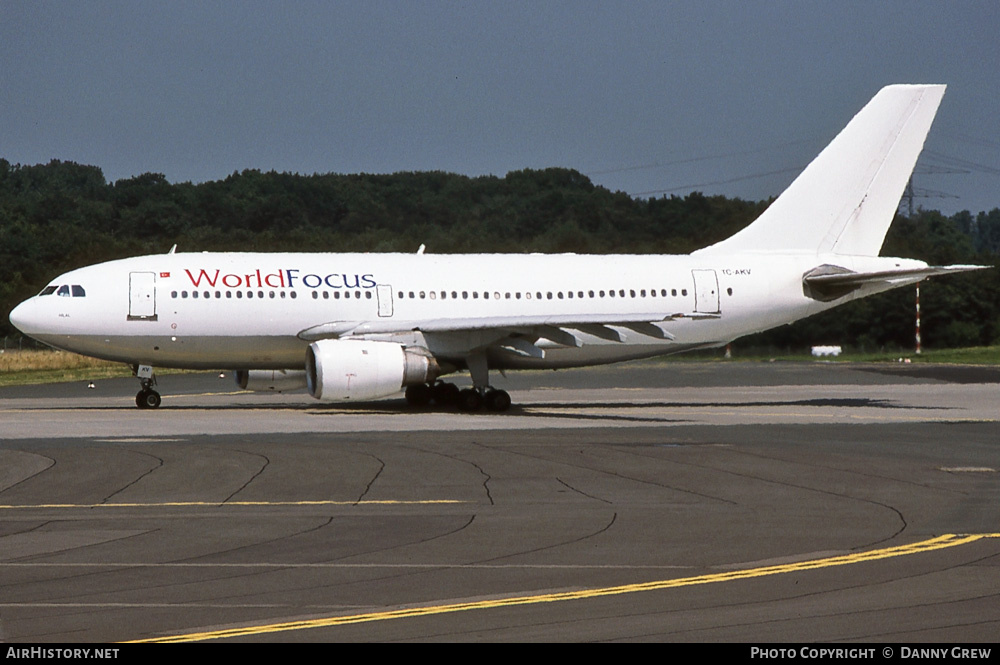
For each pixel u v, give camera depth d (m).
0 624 42.97
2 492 75.25
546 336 139.50
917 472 84.62
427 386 150.25
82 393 181.25
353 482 79.69
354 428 117.38
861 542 58.53
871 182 163.75
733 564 53.31
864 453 96.25
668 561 54.06
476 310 150.00
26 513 67.56
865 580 49.78
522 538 59.81
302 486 77.88
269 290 143.75
